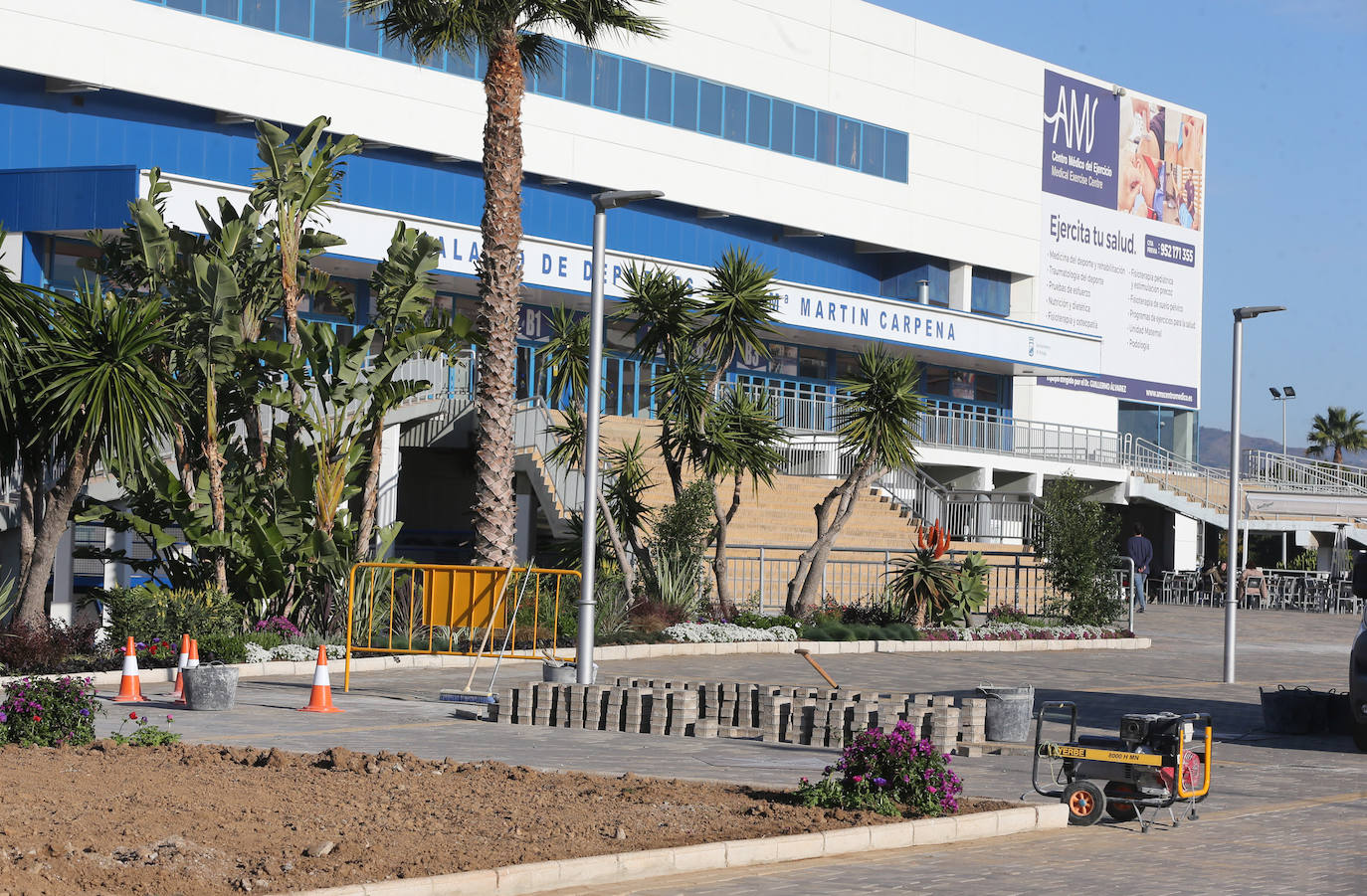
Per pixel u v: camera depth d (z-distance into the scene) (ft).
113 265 72.79
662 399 83.41
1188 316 206.18
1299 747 50.96
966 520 129.49
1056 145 186.50
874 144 165.89
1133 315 197.98
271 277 72.54
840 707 46.19
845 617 87.35
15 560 71.36
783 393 155.43
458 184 132.67
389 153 128.16
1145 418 205.05
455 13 71.82
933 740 45.24
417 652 60.23
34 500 64.39
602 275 58.29
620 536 85.71
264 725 47.24
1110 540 98.02
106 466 63.93
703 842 29.48
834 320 143.95
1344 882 28.55
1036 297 183.83
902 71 168.86
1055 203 186.29
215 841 27.76
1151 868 29.68
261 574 69.72
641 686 51.65
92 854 26.07
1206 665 82.07
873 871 28.76
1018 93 181.88
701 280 131.95
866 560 98.17
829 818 32.50
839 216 162.20
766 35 155.43
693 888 26.84
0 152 104.63
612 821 31.12
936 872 28.78
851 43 163.63
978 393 178.60
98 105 109.60
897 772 34.04
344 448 73.41
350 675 64.13
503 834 29.30
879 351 86.58
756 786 36.86
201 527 68.18
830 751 44.98
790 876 28.07
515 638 70.13
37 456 63.46
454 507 114.42
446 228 111.96
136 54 109.50
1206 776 36.17
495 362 73.10
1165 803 34.73
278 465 72.23
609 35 140.97
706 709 49.21
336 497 70.79
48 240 102.01
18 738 38.70
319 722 48.44
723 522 84.48
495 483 72.95
